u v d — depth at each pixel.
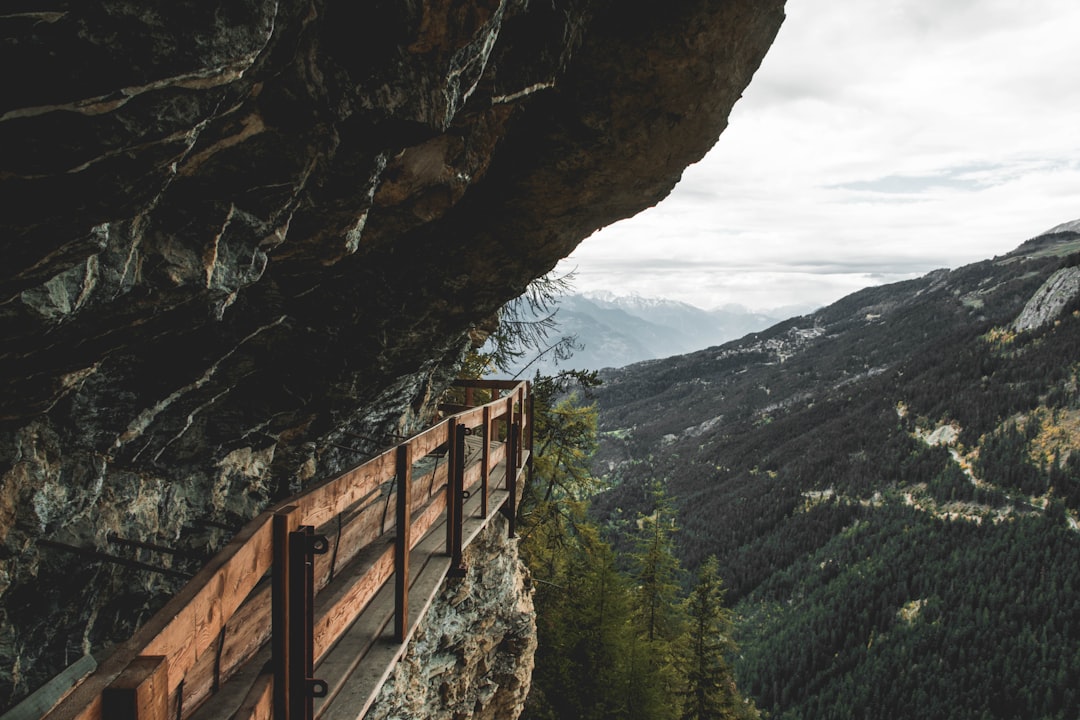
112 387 4.10
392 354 7.26
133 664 1.62
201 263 3.45
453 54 3.92
